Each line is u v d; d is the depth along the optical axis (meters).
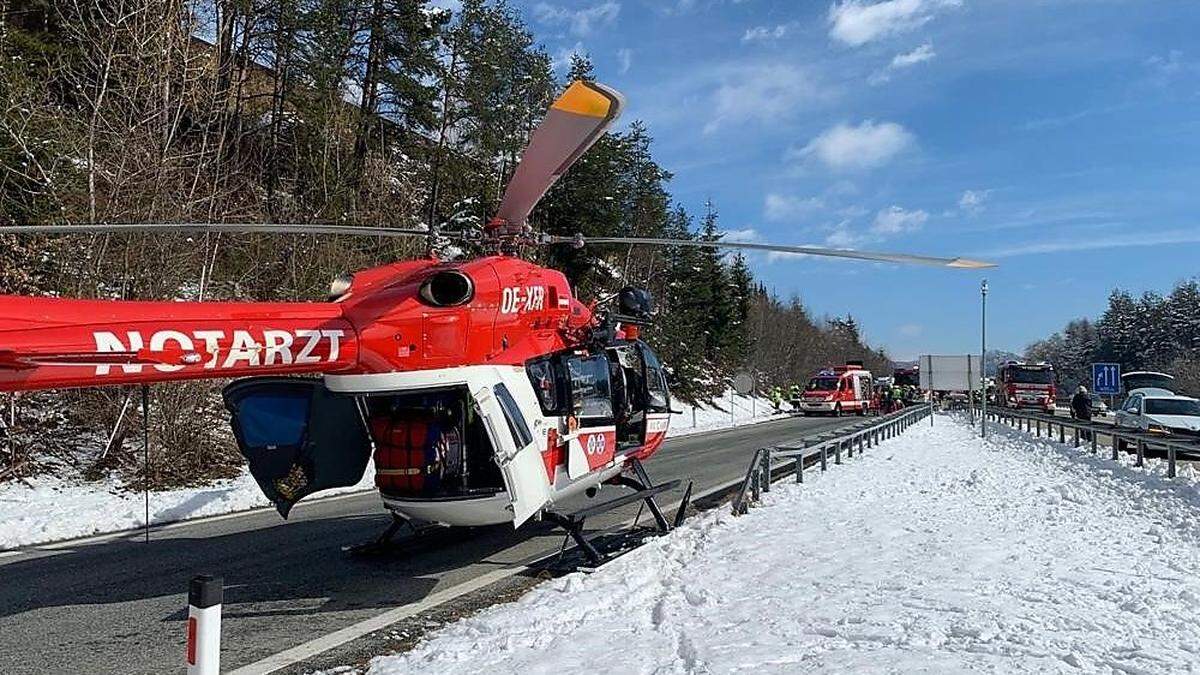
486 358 7.06
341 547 9.05
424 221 31.09
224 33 26.03
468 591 7.18
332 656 5.52
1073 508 10.95
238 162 22.77
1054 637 5.31
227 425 16.88
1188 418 21.59
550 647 5.35
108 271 15.33
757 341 69.31
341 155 25.39
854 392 48.16
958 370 42.44
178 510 11.52
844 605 6.17
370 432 7.20
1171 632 5.47
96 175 15.58
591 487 8.86
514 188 7.05
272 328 6.03
